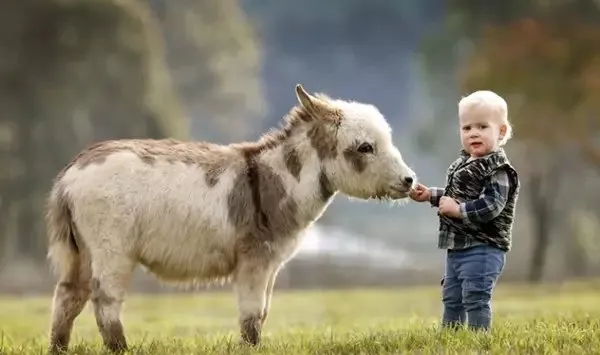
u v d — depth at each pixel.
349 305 21.84
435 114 61.53
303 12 115.06
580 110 42.09
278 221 9.18
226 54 79.19
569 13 48.69
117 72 52.38
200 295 29.02
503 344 8.01
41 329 15.27
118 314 8.88
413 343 8.40
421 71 63.34
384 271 45.09
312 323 15.49
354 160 9.27
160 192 8.95
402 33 114.75
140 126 52.91
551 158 44.56
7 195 48.53
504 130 8.79
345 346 8.46
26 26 51.97
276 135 9.45
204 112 78.75
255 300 9.05
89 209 8.85
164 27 76.25
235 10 82.94
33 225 49.06
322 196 9.38
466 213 8.49
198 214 8.99
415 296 25.17
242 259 9.09
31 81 51.41
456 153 60.44
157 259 9.08
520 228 57.91
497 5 57.75
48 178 50.22
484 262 8.55
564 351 7.73
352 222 78.69
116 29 52.72
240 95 79.94
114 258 8.85
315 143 9.31
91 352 8.71
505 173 8.59
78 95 51.66
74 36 51.91
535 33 43.53
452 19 60.97
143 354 8.63
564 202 54.53
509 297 22.38
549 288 28.12
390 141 9.44
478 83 43.75
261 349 8.57
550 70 42.78
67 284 9.02
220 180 9.11
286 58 114.25
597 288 27.84
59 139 50.91
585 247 54.31
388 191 9.30
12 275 45.69
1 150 48.97
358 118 9.32
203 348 9.05
